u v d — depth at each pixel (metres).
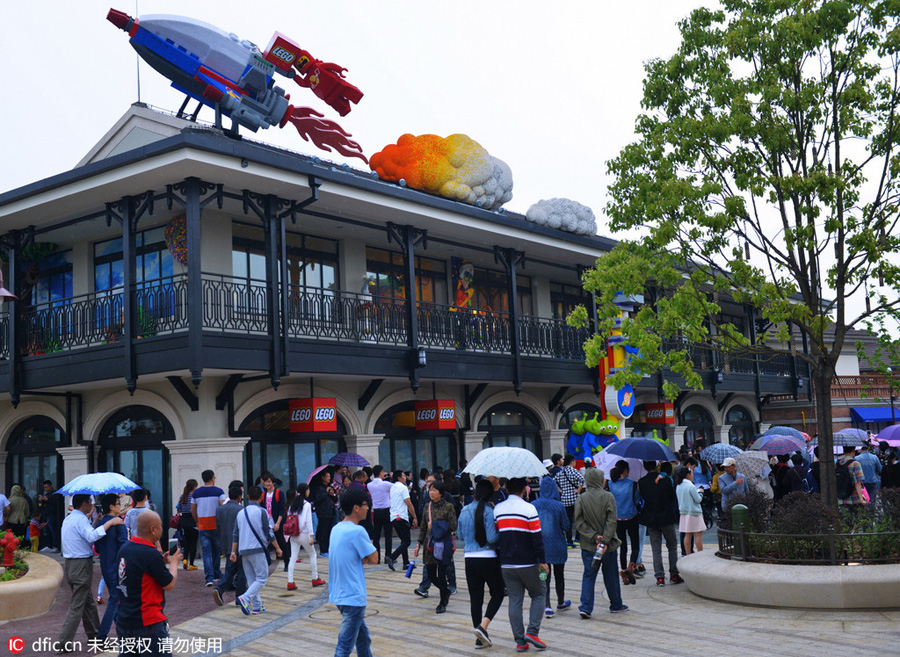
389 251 21.59
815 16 11.10
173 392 17.44
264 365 15.90
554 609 9.88
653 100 12.88
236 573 11.07
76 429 19.02
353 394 19.88
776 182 11.22
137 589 5.99
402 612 10.16
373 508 14.66
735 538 10.31
